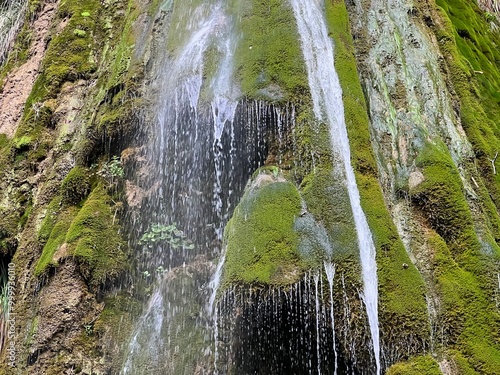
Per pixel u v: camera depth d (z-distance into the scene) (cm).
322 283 448
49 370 498
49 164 627
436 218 518
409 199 532
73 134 632
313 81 550
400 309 453
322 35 594
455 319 458
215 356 494
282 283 436
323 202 486
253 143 539
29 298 537
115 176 577
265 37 580
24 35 786
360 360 447
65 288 520
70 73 683
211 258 539
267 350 477
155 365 496
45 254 545
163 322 516
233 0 630
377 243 479
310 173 504
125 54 646
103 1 753
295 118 532
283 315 450
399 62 626
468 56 774
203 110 552
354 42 640
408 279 468
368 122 561
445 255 493
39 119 659
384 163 555
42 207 596
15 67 756
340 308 449
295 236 461
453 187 526
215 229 547
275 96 537
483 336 453
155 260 550
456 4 888
